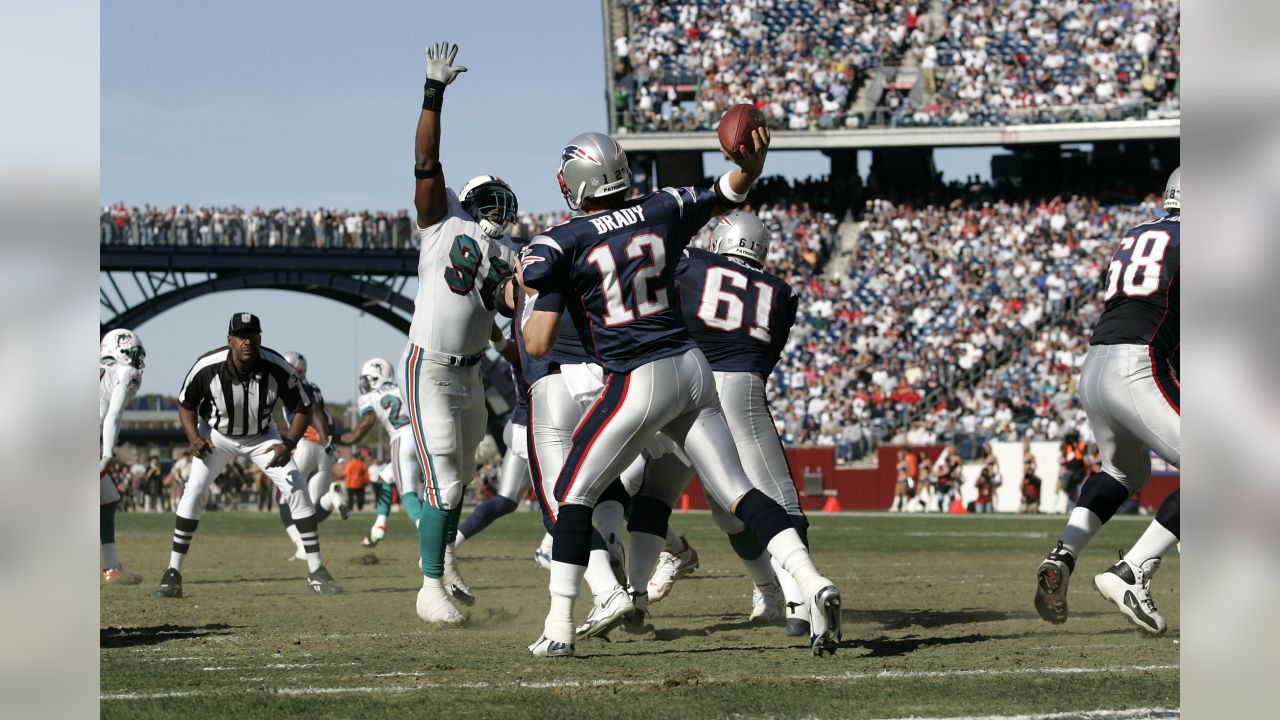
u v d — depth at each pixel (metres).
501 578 37.84
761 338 21.98
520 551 51.81
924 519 82.62
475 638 22.16
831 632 18.59
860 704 14.98
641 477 25.20
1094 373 22.39
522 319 23.56
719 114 128.12
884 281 117.81
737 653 19.77
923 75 128.38
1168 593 31.52
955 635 22.33
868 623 24.72
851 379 110.94
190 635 22.81
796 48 130.00
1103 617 25.25
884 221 122.12
